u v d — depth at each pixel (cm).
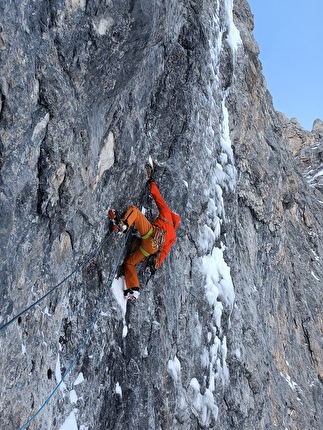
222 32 912
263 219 1117
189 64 704
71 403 480
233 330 846
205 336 743
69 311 489
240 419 801
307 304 1436
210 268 786
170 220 591
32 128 351
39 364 427
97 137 454
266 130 1239
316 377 1316
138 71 523
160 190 652
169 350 647
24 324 404
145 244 565
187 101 694
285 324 1241
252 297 975
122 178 547
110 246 544
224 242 877
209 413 707
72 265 480
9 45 308
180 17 675
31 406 411
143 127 593
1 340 361
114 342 553
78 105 397
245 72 1072
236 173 948
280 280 1270
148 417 572
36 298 419
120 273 575
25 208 368
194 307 730
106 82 428
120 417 543
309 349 1359
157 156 655
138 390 567
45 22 346
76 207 437
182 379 673
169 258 684
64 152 389
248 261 1032
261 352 931
